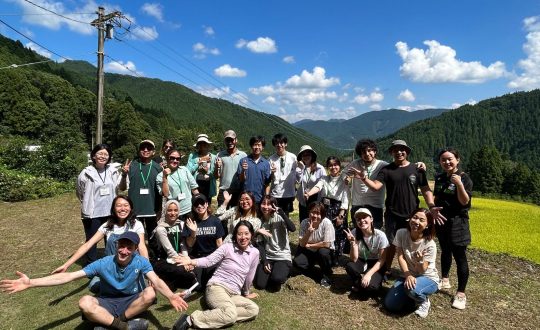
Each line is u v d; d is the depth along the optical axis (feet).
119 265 13.08
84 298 12.37
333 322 15.08
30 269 19.76
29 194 41.19
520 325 15.58
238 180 21.09
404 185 17.81
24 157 52.95
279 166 22.50
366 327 14.88
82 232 27.43
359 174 18.13
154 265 16.98
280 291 17.61
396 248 16.94
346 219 20.83
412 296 15.38
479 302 17.51
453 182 16.03
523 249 27.61
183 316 13.39
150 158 19.58
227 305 13.99
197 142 23.40
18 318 14.26
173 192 19.63
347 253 22.25
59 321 14.05
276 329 14.21
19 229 27.84
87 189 18.63
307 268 18.85
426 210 16.11
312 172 22.22
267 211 17.92
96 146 18.81
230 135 22.17
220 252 15.47
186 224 17.33
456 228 16.58
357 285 17.19
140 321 12.84
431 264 16.05
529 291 19.17
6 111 167.12
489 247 27.99
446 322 15.55
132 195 18.95
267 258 18.07
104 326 12.57
